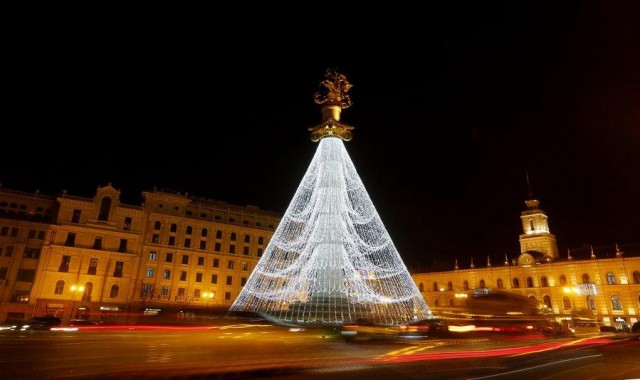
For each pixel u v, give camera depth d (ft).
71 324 120.88
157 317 114.62
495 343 72.59
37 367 40.68
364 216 145.07
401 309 136.46
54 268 204.44
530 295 255.09
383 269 146.61
